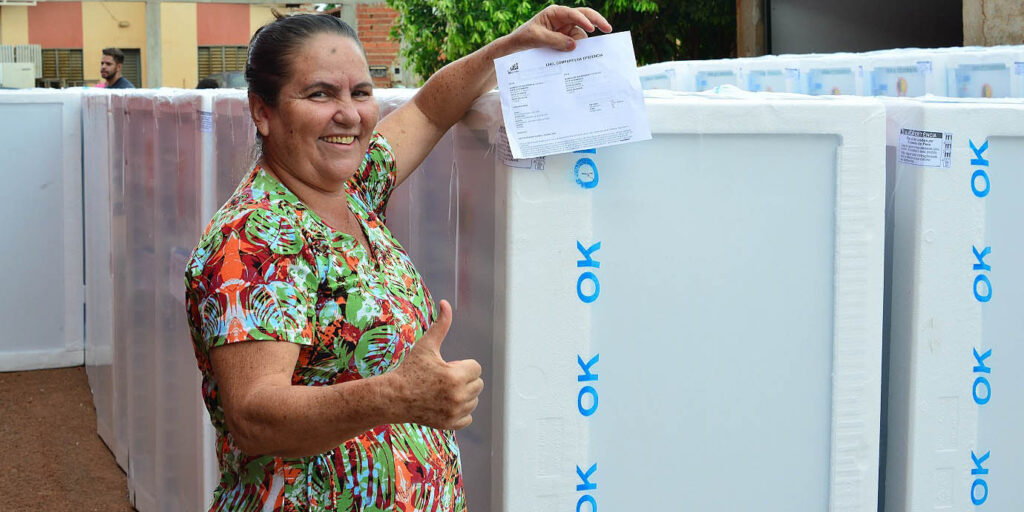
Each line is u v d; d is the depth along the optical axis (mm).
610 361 1847
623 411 1864
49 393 6191
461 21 10984
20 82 22547
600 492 1870
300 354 1706
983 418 2010
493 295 1878
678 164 1842
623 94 1785
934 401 1985
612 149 1812
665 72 4035
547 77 1804
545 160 1782
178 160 3473
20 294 6641
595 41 1807
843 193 1902
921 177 1928
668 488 1901
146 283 4020
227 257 1652
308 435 1557
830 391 1952
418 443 1846
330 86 1774
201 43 25578
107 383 5191
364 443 1767
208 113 3135
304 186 1824
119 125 4508
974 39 5883
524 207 1779
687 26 11500
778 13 9477
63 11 25469
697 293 1874
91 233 5750
